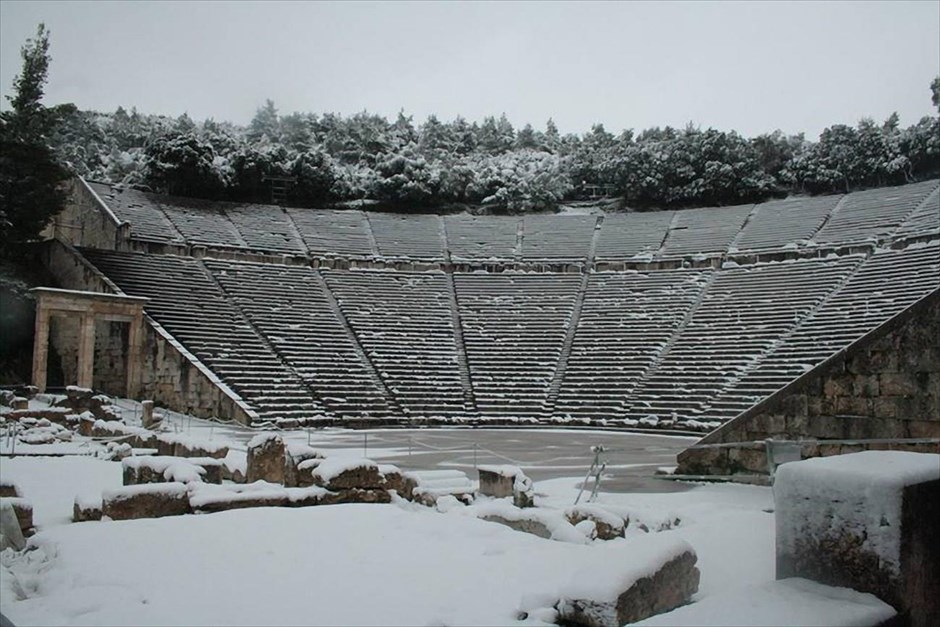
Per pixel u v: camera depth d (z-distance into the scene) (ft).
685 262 151.12
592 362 117.80
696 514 36.42
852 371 44.34
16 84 127.34
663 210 201.36
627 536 30.60
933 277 109.81
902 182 184.03
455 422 104.53
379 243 166.40
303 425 95.55
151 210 155.02
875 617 12.87
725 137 201.36
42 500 36.81
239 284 131.95
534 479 52.06
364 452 67.87
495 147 300.40
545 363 120.26
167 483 32.30
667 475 50.49
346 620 17.79
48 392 104.68
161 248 139.54
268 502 33.88
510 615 18.28
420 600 19.47
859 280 118.93
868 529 14.10
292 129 266.36
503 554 25.04
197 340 108.78
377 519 30.63
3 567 21.63
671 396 103.65
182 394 102.32
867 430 43.37
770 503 39.63
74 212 152.76
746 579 22.41
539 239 172.65
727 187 191.83
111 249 137.08
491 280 152.87
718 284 135.54
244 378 102.37
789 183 197.26
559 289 146.92
